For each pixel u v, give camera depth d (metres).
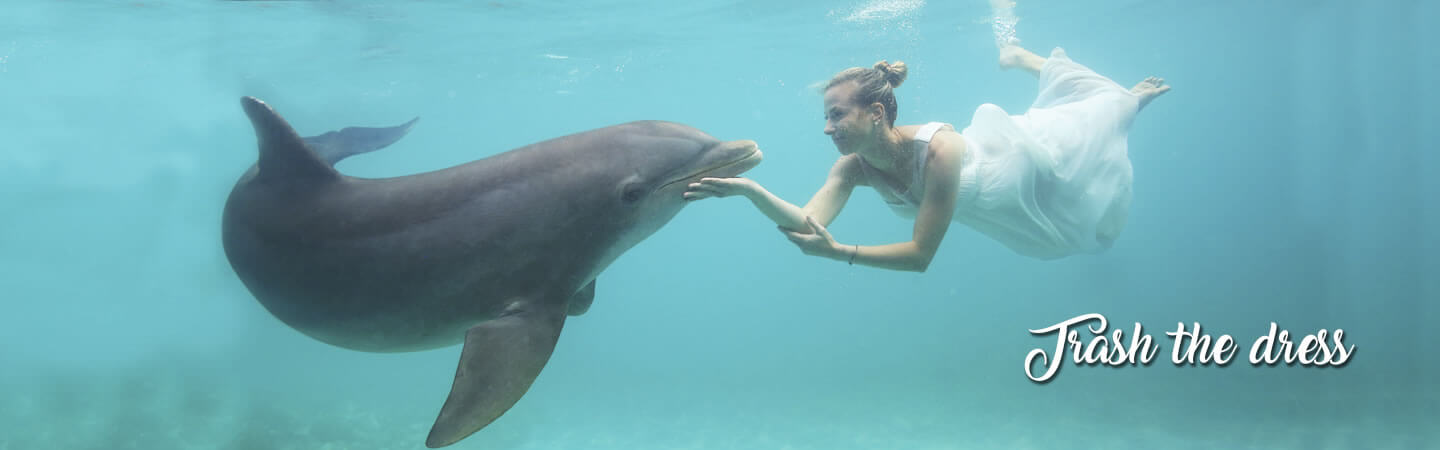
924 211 3.48
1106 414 12.70
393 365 21.45
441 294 2.85
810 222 3.26
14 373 19.69
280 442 11.85
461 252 2.81
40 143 28.86
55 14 13.89
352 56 18.48
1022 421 12.52
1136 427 11.81
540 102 29.02
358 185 2.95
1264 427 11.44
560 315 2.88
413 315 2.91
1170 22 24.30
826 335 28.86
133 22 14.58
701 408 15.23
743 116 39.03
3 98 22.39
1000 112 3.84
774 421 13.60
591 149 2.99
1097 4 18.83
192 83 21.19
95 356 26.00
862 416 13.61
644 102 31.23
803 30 18.39
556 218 2.88
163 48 16.81
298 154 2.92
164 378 18.78
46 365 22.30
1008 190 3.86
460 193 2.86
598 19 15.76
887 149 3.55
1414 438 10.41
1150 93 4.73
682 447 11.95
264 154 2.97
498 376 2.51
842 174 3.89
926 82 32.47
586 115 33.84
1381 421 11.39
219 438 12.05
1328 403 12.65
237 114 27.94
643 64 22.03
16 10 13.54
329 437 12.28
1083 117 4.43
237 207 3.10
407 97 26.20
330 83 22.25
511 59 19.89
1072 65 4.95
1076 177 4.21
